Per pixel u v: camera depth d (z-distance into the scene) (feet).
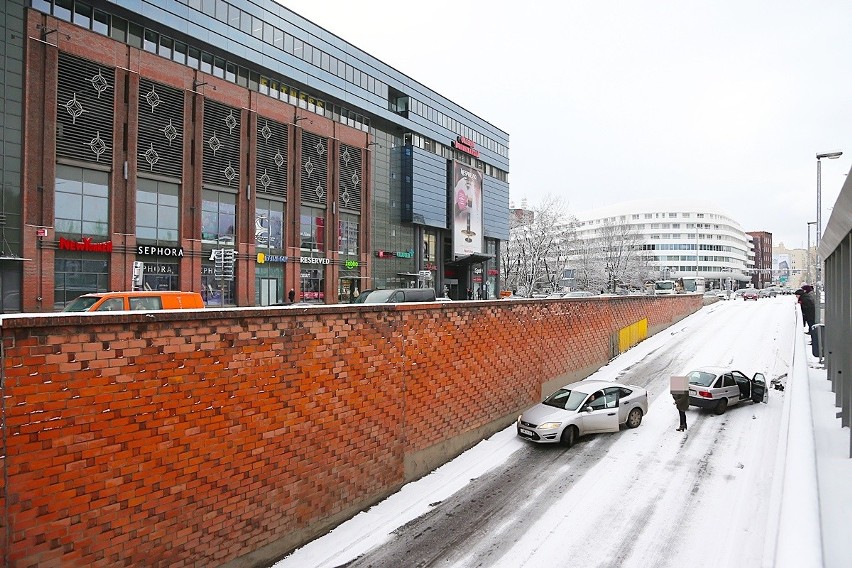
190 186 96.27
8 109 73.46
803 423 30.55
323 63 131.95
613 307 83.61
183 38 100.17
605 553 27.61
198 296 42.83
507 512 32.60
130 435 21.27
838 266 39.52
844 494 22.13
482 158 205.77
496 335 49.32
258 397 26.48
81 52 80.64
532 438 44.78
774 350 86.89
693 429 47.88
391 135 161.07
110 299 38.83
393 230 160.04
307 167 124.26
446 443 41.50
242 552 25.54
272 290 114.73
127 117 86.22
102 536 20.33
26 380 18.40
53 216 76.95
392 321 35.86
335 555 27.76
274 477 27.25
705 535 28.96
